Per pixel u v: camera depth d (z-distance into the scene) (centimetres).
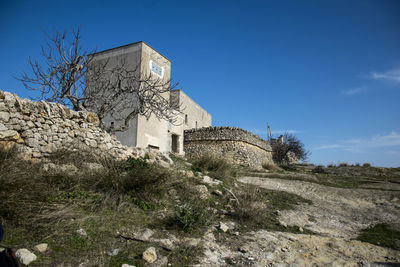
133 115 1149
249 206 661
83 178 578
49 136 699
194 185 793
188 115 2592
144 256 365
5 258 246
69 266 327
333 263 408
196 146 2298
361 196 1099
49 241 372
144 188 618
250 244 473
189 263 376
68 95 1016
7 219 394
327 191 1154
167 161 1065
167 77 1672
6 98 611
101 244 394
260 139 2564
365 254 453
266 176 1466
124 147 949
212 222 566
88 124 832
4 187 411
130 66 1463
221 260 399
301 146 3556
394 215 796
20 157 555
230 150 2153
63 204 473
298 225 627
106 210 508
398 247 498
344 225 670
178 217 517
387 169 2384
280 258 420
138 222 495
